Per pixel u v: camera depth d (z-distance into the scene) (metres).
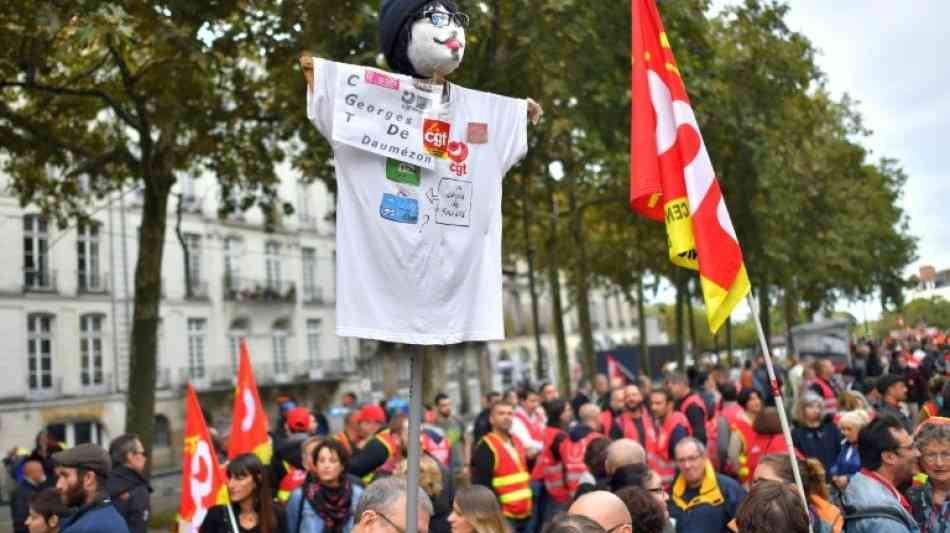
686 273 29.44
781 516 3.30
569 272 31.19
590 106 12.72
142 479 6.08
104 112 21.44
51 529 5.12
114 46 11.16
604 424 10.38
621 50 12.14
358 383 45.53
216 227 39.06
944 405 7.89
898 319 44.88
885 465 4.27
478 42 12.30
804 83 18.27
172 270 36.72
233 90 13.66
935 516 4.35
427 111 3.19
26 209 31.17
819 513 4.42
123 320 34.38
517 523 7.30
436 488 5.90
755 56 17.62
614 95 12.36
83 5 8.46
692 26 13.05
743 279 4.19
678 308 30.38
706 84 13.56
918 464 4.48
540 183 21.25
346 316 3.04
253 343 40.41
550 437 8.61
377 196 3.11
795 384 16.27
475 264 3.28
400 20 3.21
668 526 5.05
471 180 3.29
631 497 4.31
